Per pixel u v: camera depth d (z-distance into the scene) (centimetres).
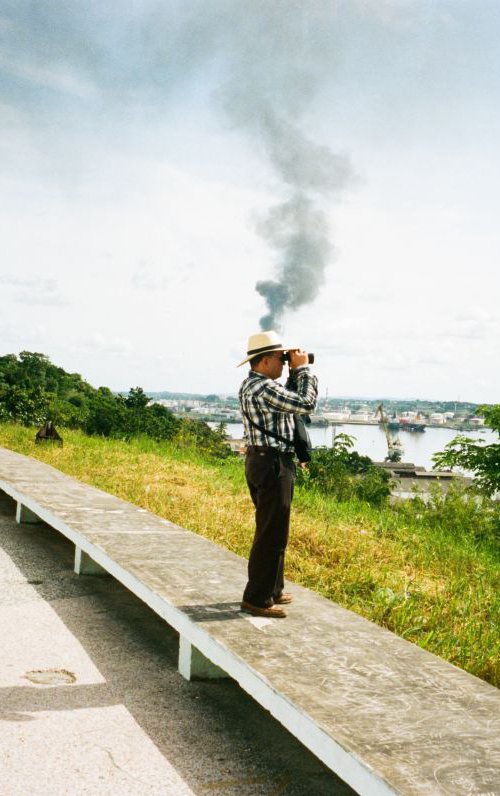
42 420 2281
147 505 931
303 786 287
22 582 567
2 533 743
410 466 5009
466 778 230
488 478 1170
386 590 579
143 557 521
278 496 390
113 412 2042
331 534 816
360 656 345
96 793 271
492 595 614
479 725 273
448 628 510
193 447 1842
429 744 254
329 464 1257
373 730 264
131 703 356
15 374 6425
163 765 297
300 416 400
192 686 382
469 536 908
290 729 283
